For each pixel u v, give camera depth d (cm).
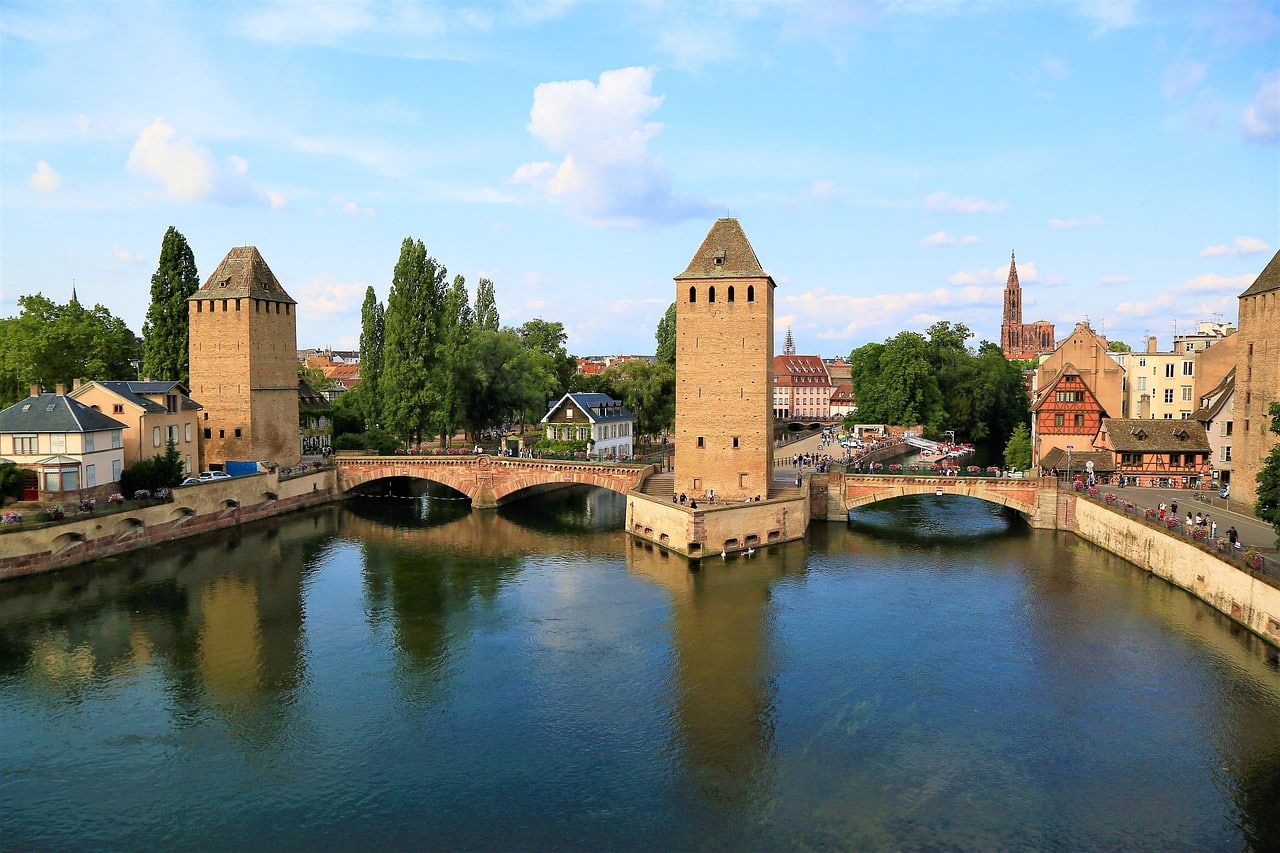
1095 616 4997
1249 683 4028
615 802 3105
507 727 3678
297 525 7894
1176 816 3030
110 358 9294
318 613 5169
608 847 2841
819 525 7894
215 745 3512
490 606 5312
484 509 8781
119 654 4466
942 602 5347
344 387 18112
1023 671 4234
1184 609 5066
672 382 11969
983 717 3759
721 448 7288
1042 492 7506
